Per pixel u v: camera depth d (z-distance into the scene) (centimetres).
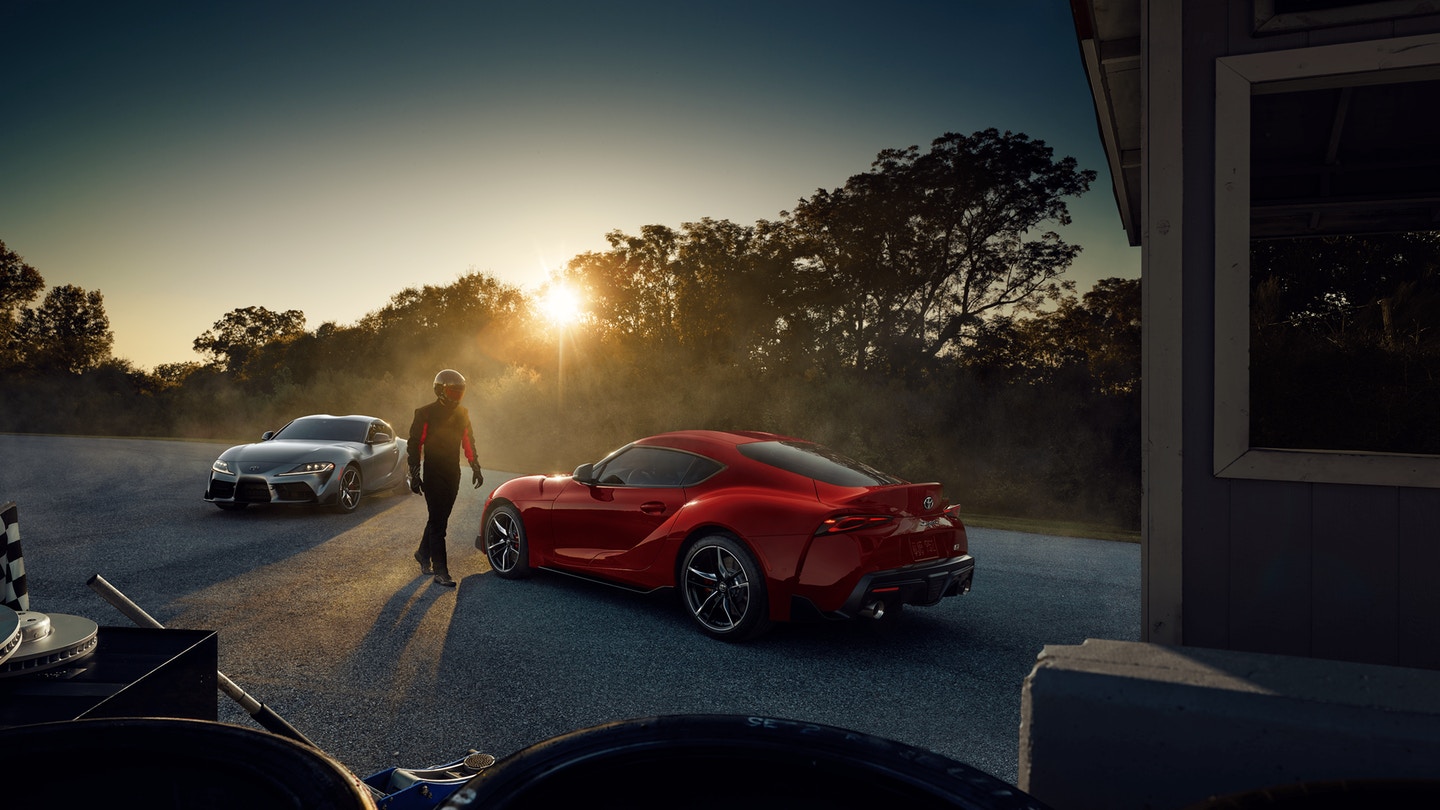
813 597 455
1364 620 223
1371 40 221
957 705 392
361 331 4638
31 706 150
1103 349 2445
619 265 3359
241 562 708
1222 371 233
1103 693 152
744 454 523
